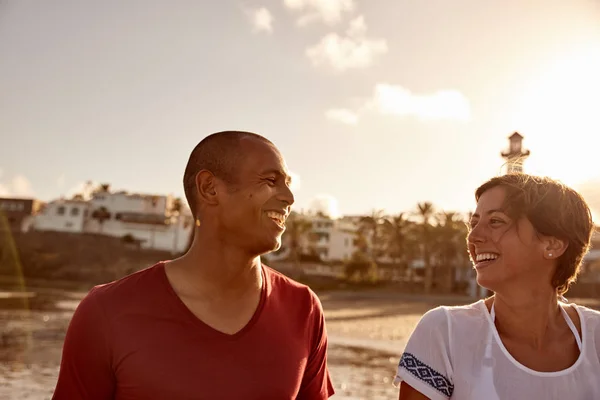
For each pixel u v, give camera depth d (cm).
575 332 202
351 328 3666
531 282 198
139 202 10119
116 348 176
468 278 8169
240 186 184
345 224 11156
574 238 197
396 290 8681
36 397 1188
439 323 203
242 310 187
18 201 10181
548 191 197
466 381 196
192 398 174
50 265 9244
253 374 181
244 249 185
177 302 181
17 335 2502
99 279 9000
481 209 205
